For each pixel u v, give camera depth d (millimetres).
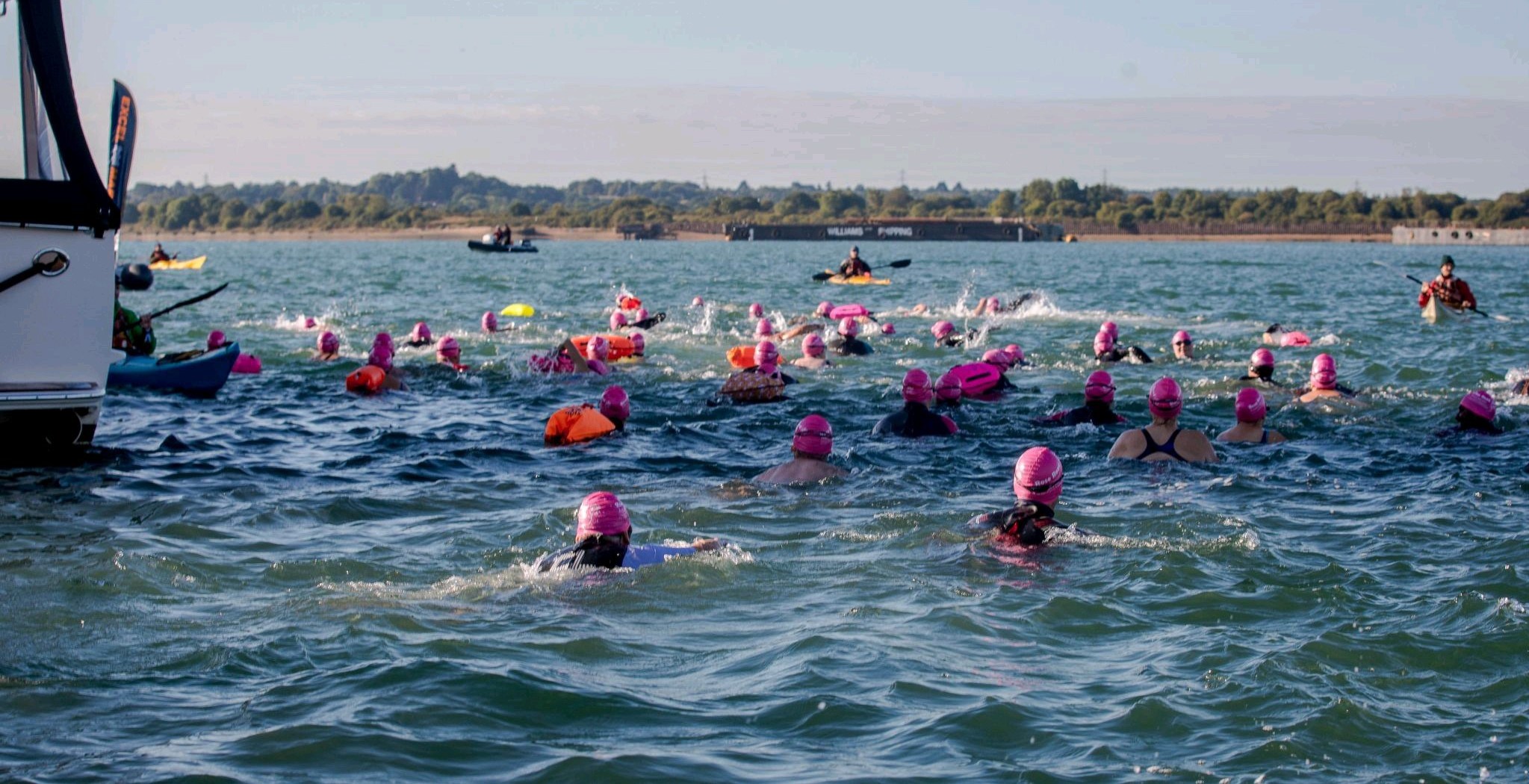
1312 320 32562
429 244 173750
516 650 7340
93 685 6809
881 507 11062
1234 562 9195
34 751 6000
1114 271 69312
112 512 10781
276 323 31156
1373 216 197375
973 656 7328
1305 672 7047
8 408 12102
